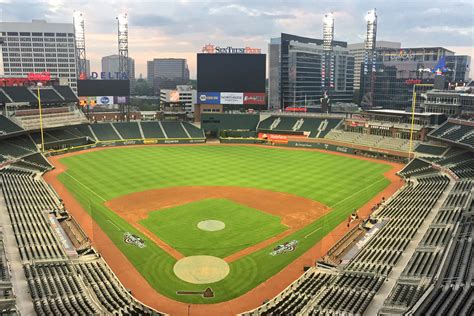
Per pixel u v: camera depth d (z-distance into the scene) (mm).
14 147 84625
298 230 47344
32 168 74562
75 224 48062
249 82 119250
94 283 33219
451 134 83188
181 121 121875
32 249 37719
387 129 99250
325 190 64625
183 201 57781
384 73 159625
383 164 86062
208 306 31891
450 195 52562
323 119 115562
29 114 99500
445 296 25688
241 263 39000
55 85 111500
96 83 116750
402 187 64750
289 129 115125
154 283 35156
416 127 93875
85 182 68000
